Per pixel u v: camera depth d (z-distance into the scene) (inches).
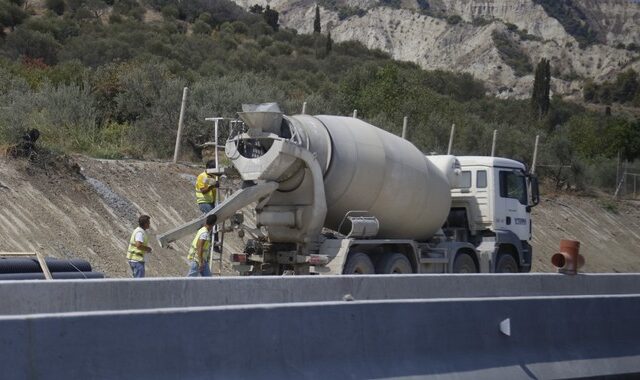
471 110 3941.9
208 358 407.2
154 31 3572.8
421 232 936.9
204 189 859.4
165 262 1000.2
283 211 813.9
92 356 367.9
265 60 3646.7
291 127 807.7
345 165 829.2
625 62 7573.8
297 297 593.0
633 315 633.6
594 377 584.4
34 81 1824.6
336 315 466.0
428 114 2290.8
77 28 3341.5
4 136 1024.9
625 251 1899.6
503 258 1043.9
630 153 2723.9
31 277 691.4
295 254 818.2
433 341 510.0
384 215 877.8
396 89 2447.1
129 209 1057.5
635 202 2156.7
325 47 4507.9
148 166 1178.0
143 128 1391.5
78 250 925.2
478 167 1043.9
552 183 2114.9
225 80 1659.7
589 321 603.5
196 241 772.0
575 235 1817.2
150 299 535.2
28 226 905.5
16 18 3203.7
